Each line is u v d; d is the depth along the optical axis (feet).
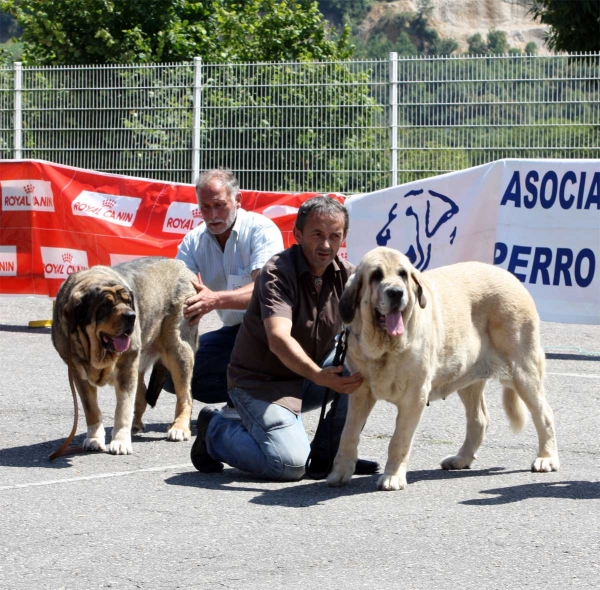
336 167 59.21
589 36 94.99
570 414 28.45
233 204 26.66
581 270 38.81
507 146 56.70
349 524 17.98
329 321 22.21
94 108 62.85
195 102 60.85
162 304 25.96
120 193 46.55
